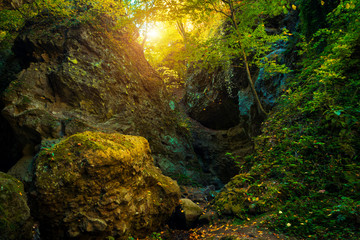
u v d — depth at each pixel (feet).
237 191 15.46
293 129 17.97
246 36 23.84
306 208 11.39
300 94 19.49
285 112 21.07
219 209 14.90
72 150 10.36
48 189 9.12
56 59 26.91
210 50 26.63
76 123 22.30
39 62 26.27
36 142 21.07
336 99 15.11
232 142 40.34
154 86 37.42
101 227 9.57
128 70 32.76
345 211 9.59
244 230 11.56
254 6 25.34
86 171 9.85
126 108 29.48
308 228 9.90
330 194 11.65
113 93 28.73
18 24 32.17
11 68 28.84
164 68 53.62
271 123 22.48
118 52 32.45
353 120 13.07
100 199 10.28
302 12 23.86
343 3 15.52
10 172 18.30
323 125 15.28
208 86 46.50
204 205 21.16
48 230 9.41
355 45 14.66
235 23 25.95
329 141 14.11
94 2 31.17
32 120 20.79
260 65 25.14
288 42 29.35
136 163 12.46
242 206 14.28
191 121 47.14
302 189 13.12
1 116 22.91
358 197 10.41
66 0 31.19
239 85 38.09
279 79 27.89
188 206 15.31
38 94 23.73
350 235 8.54
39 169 9.54
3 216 6.96
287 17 31.71
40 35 27.45
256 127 32.83
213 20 46.78
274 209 12.76
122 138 13.43
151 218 13.14
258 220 12.35
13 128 20.97
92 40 29.32
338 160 12.87
